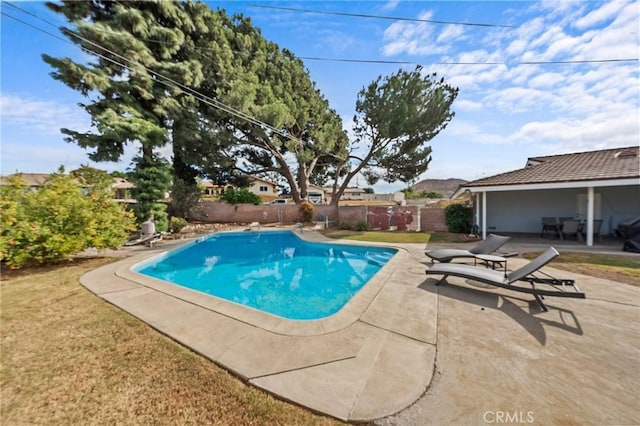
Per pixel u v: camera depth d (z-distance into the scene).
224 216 20.84
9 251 6.18
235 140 16.58
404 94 15.01
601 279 5.34
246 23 18.27
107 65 12.36
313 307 5.38
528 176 10.48
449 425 1.91
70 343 3.17
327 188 45.66
